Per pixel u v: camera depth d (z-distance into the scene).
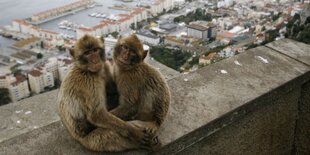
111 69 2.12
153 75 2.07
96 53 1.93
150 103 2.09
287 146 3.21
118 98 2.17
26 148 2.13
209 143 2.50
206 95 2.62
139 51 2.00
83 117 1.99
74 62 1.96
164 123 2.32
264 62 3.07
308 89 3.05
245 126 2.70
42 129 2.28
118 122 1.98
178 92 2.65
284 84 2.79
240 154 2.79
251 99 2.60
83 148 2.12
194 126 2.31
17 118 3.41
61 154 2.09
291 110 3.04
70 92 1.95
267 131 2.91
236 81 2.81
